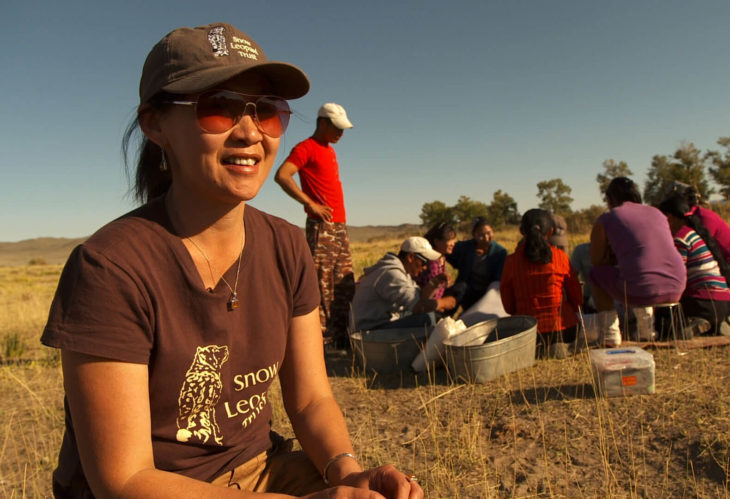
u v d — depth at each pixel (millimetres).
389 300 4848
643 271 4359
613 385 3420
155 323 1203
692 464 2574
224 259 1337
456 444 3018
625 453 2752
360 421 3469
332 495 1158
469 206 72000
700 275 4570
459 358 3945
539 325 4406
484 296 5551
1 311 10750
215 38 1238
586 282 5914
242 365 1368
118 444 1129
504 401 3559
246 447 1449
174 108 1211
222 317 1287
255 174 1266
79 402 1134
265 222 1471
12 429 3689
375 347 4367
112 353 1126
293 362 1567
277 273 1442
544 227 4414
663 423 3006
